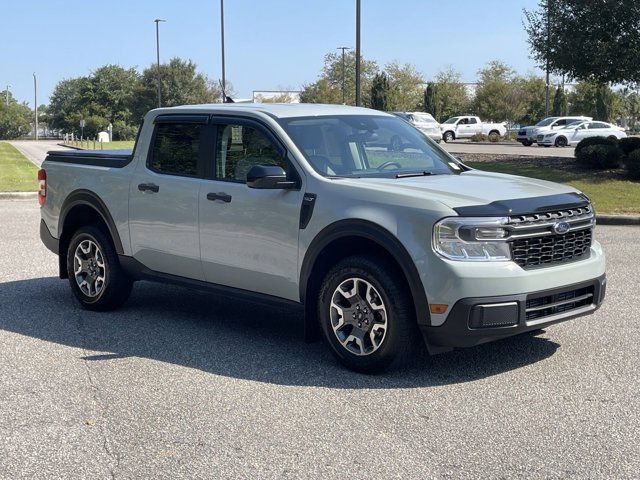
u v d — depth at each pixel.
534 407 5.04
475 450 4.36
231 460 4.26
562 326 7.09
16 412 5.02
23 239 12.32
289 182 6.05
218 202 6.52
